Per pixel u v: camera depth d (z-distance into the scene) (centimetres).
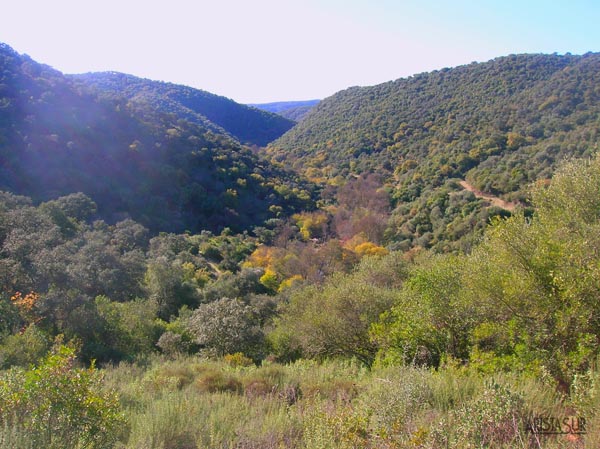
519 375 494
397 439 306
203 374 758
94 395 361
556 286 544
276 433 395
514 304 591
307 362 995
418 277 811
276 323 1822
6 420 309
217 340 1454
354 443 318
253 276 3197
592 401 329
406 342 766
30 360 977
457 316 735
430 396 421
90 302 1536
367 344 1064
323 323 1114
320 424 347
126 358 1288
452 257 925
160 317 2352
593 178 746
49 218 2469
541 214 765
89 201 3300
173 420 421
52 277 1717
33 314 1429
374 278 1717
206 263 3553
